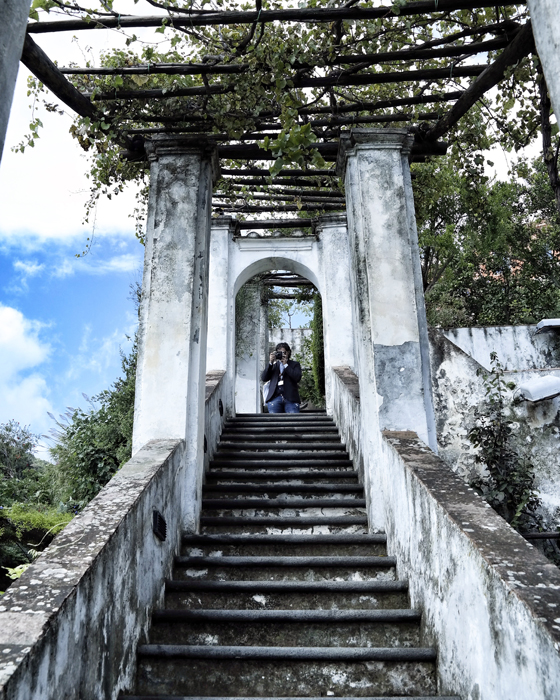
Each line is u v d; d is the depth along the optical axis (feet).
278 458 21.31
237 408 34.60
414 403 15.46
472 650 8.27
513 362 30.42
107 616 8.94
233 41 13.26
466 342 30.83
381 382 15.58
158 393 15.48
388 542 14.43
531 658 6.39
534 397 19.79
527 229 39.88
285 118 13.64
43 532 27.12
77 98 13.46
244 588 12.66
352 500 16.81
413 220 16.87
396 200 16.67
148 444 14.65
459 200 36.42
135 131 15.74
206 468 19.80
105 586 8.89
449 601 9.41
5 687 5.69
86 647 8.00
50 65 12.24
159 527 12.29
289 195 25.21
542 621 6.22
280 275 38.40
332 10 11.73
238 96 13.91
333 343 28.48
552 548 19.42
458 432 20.98
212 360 28.19
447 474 11.73
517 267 40.93
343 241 29.19
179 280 16.10
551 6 7.70
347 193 17.72
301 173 18.63
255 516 16.61
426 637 10.80
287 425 26.45
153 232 16.49
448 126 15.80
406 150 17.13
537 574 7.32
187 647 10.48
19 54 7.63
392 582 12.49
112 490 11.21
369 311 16.15
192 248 16.30
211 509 17.15
